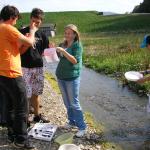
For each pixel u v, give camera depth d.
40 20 2.80
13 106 2.69
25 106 2.67
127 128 3.47
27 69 3.01
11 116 2.75
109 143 3.05
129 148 3.00
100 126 3.48
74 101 2.99
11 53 2.55
